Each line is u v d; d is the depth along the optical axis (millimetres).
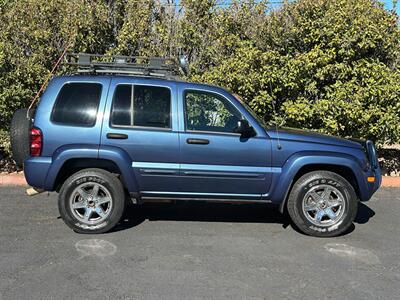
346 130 8945
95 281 4406
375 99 8617
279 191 5801
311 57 8688
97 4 9695
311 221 5824
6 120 9227
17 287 4242
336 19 8758
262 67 8734
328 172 5832
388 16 9062
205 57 9797
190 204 7316
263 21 9281
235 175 5754
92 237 5676
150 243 5508
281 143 5770
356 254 5293
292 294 4223
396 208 7375
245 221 6516
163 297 4098
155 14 10047
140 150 5684
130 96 5773
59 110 5711
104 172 5730
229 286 4363
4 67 8875
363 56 9094
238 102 5875
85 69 6145
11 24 9078
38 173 5641
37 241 5492
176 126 5734
